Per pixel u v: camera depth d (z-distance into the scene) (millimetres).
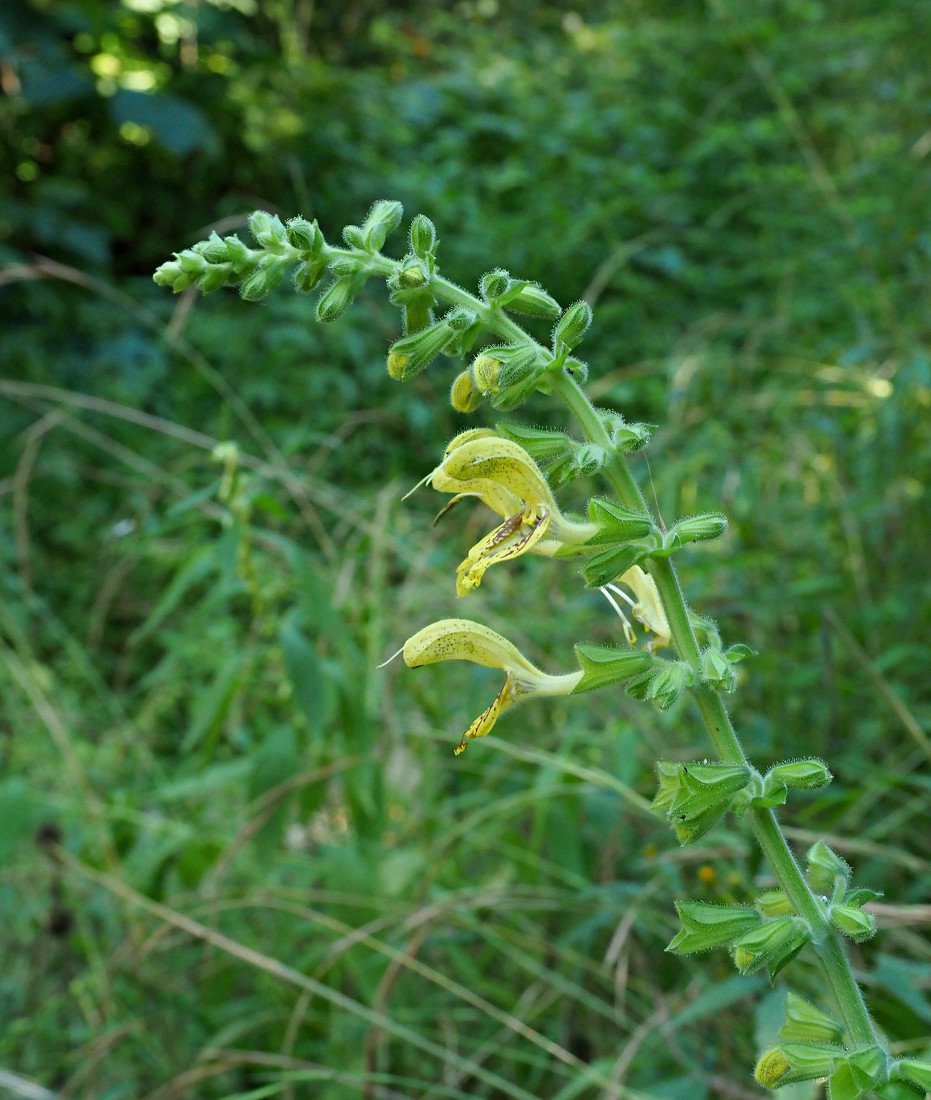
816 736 3744
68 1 9266
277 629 3588
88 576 6016
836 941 1612
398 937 3264
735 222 9023
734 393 5398
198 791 3824
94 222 8953
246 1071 3432
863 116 8828
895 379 4570
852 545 4242
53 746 4152
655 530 1669
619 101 10492
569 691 1811
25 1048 3400
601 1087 3008
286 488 4656
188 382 7512
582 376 1732
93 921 3732
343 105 10055
